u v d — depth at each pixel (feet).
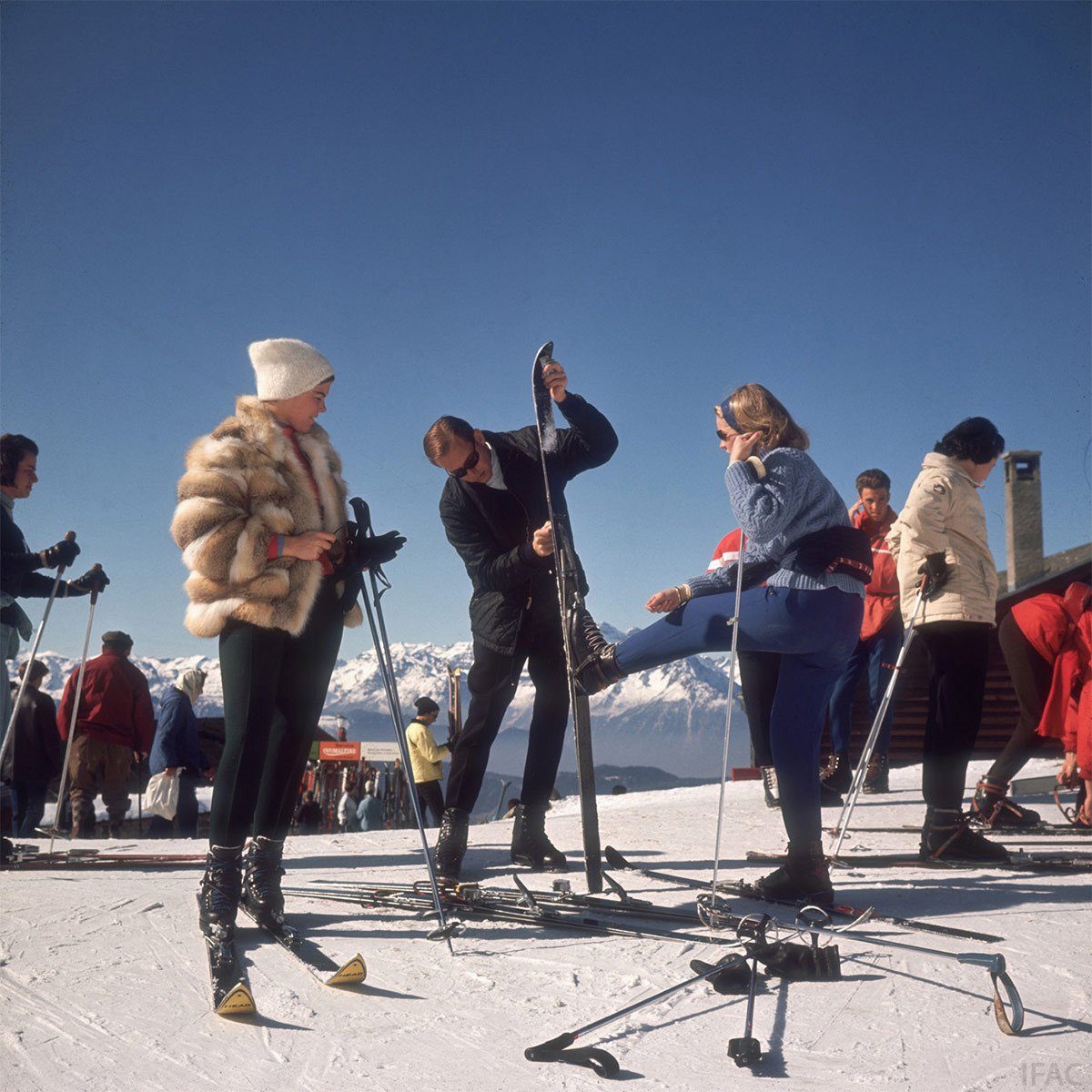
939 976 8.78
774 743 11.74
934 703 14.70
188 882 13.58
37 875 14.25
